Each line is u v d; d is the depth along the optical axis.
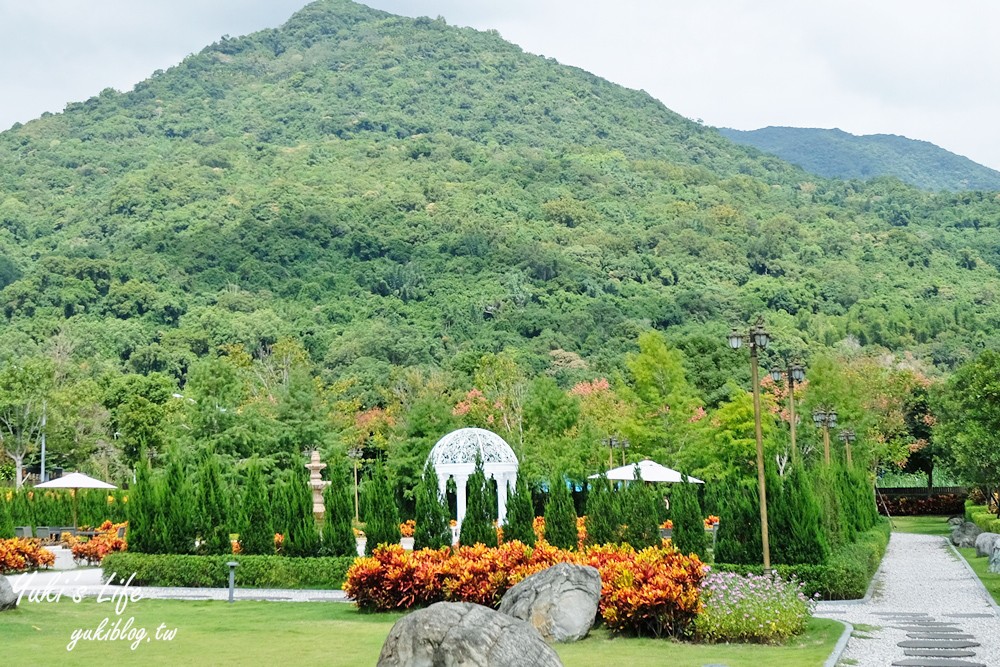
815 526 25.44
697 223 179.75
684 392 53.06
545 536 27.55
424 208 182.62
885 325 124.44
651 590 18.89
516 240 162.62
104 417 68.50
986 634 19.64
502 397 55.69
